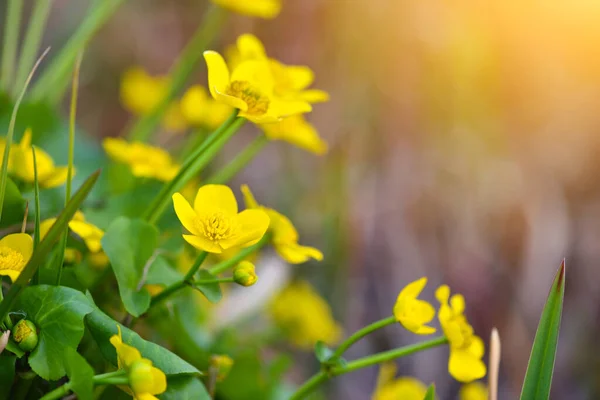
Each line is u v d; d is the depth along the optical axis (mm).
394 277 1841
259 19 1987
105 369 910
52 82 1095
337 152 1808
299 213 1876
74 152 1071
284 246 926
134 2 2174
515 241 1902
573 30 1883
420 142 1891
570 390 1872
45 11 1089
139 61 2143
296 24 1962
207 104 1084
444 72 1855
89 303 863
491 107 1904
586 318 1892
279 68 946
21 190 933
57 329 856
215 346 1051
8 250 867
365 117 1840
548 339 886
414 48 1847
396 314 909
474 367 911
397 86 1857
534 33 1880
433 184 1893
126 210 979
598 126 1931
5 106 1060
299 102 922
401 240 1859
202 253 887
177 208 875
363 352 1781
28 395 878
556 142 1934
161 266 906
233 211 886
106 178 1037
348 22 1870
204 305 1135
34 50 1086
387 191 1865
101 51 2102
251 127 2062
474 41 1844
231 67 1063
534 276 1847
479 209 1898
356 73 1855
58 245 910
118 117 2135
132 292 893
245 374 1020
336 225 1746
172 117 1267
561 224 1891
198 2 2186
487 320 1876
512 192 1893
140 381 832
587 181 1934
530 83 1900
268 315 1305
